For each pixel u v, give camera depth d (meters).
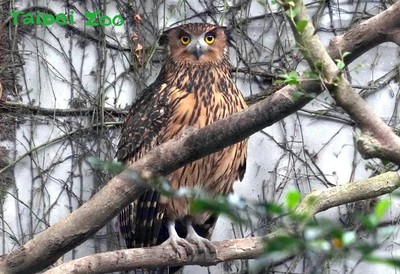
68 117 12.08
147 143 9.89
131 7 12.46
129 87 12.24
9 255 6.55
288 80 4.87
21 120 12.02
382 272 11.62
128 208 9.66
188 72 10.24
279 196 12.03
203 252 8.70
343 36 5.57
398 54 12.62
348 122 12.34
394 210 11.77
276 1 4.80
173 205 9.50
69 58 12.29
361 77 12.51
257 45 12.43
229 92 10.23
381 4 12.67
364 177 12.16
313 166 12.19
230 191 10.32
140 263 8.25
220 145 6.00
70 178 11.84
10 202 11.73
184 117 9.87
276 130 12.30
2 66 12.12
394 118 12.36
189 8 12.52
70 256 11.54
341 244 3.21
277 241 3.15
